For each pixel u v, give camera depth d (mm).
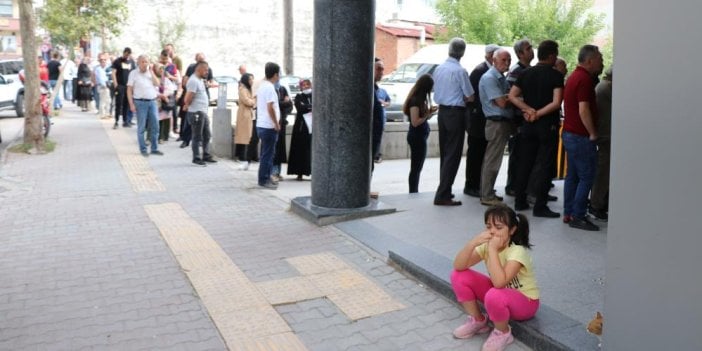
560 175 9492
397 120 15922
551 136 6688
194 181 9383
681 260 2906
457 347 3961
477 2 26781
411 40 36281
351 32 6734
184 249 5922
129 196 8273
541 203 6809
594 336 3775
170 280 5141
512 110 7125
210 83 16734
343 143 6867
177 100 14086
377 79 8320
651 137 2982
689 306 2889
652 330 3055
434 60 17453
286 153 11336
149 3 32875
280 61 36938
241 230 6598
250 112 10484
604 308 3285
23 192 8461
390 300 4695
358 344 4004
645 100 2994
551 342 3740
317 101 6945
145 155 11773
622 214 3148
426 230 6371
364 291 4871
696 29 2773
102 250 5934
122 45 31859
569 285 4773
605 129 6684
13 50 43406
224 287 4945
